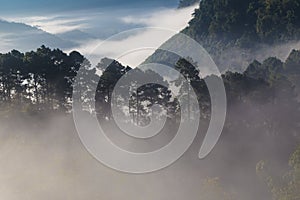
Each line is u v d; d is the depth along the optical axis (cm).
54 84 5253
